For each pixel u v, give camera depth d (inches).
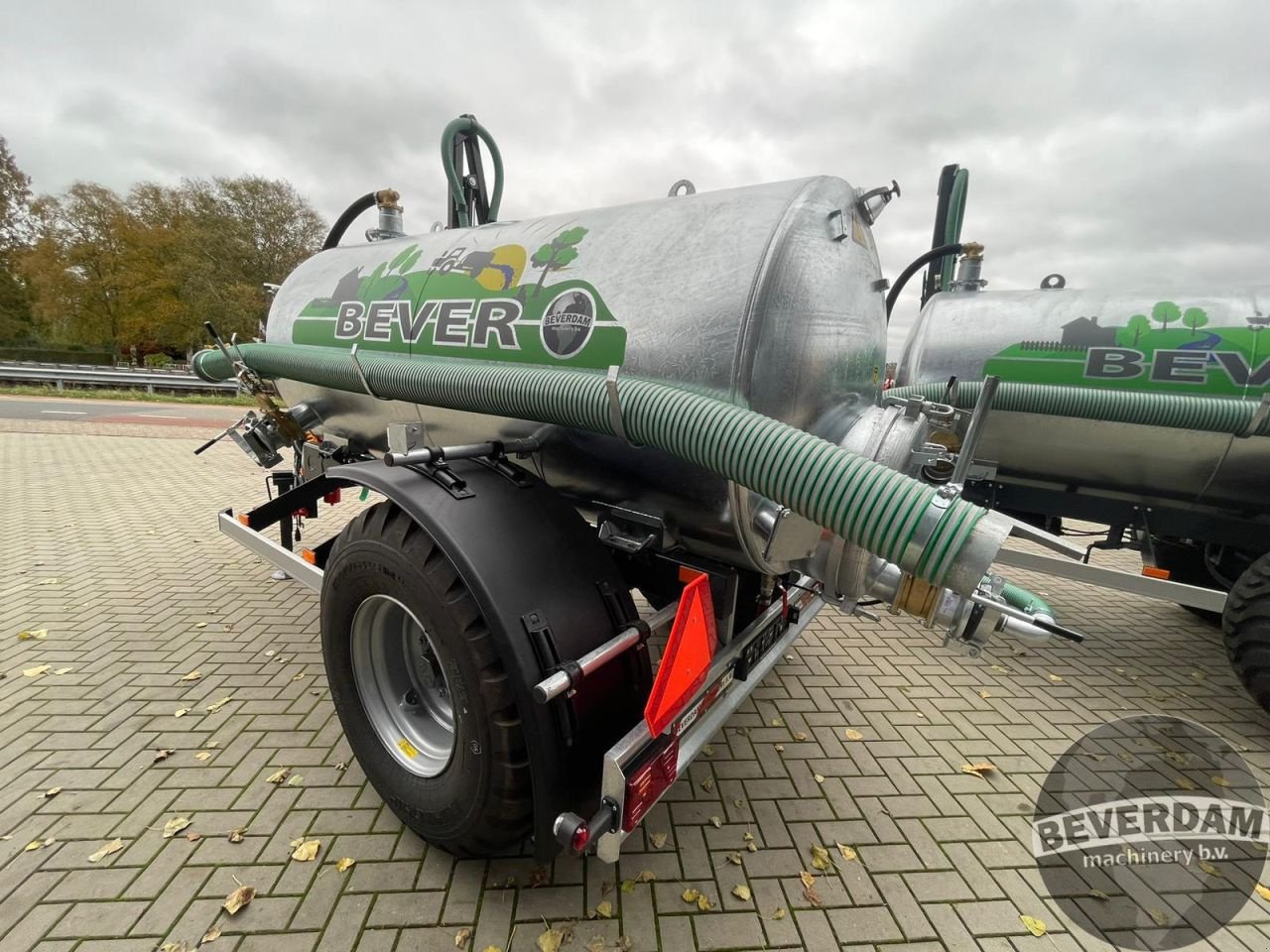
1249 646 102.0
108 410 549.6
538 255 76.7
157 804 78.7
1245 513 121.8
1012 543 158.9
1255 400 114.2
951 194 177.2
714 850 76.6
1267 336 115.5
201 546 181.2
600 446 72.1
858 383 79.0
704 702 67.9
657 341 63.1
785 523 62.4
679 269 64.4
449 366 76.5
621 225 73.1
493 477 71.3
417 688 78.8
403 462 64.6
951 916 69.6
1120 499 133.7
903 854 78.0
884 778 92.4
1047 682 125.2
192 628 127.6
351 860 71.1
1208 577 147.9
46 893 65.9
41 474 277.0
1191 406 107.3
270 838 74.1
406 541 64.7
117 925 62.7
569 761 59.0
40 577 153.3
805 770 93.4
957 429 93.4
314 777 84.5
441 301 84.1
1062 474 135.8
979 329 143.7
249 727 95.0
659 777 59.3
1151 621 161.2
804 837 79.7
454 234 94.9
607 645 60.4
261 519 123.6
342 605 73.7
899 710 111.7
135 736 92.0
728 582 74.3
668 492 69.7
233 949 60.6
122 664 112.3
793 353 63.2
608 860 56.2
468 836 64.1
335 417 120.4
